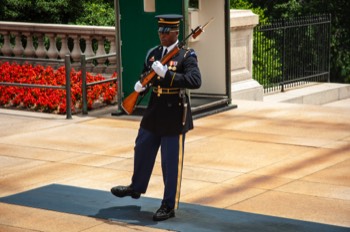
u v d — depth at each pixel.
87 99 15.52
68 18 23.94
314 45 22.64
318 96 20.86
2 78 17.16
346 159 11.78
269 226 8.77
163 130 9.07
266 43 20.72
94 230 8.76
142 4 14.55
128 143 12.94
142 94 9.25
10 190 10.45
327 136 13.28
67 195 10.09
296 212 9.34
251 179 10.78
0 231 8.79
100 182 10.75
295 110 15.63
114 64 18.50
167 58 9.01
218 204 9.69
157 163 11.67
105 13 24.05
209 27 15.81
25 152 12.41
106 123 14.47
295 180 10.70
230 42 16.00
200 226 8.79
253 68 20.41
